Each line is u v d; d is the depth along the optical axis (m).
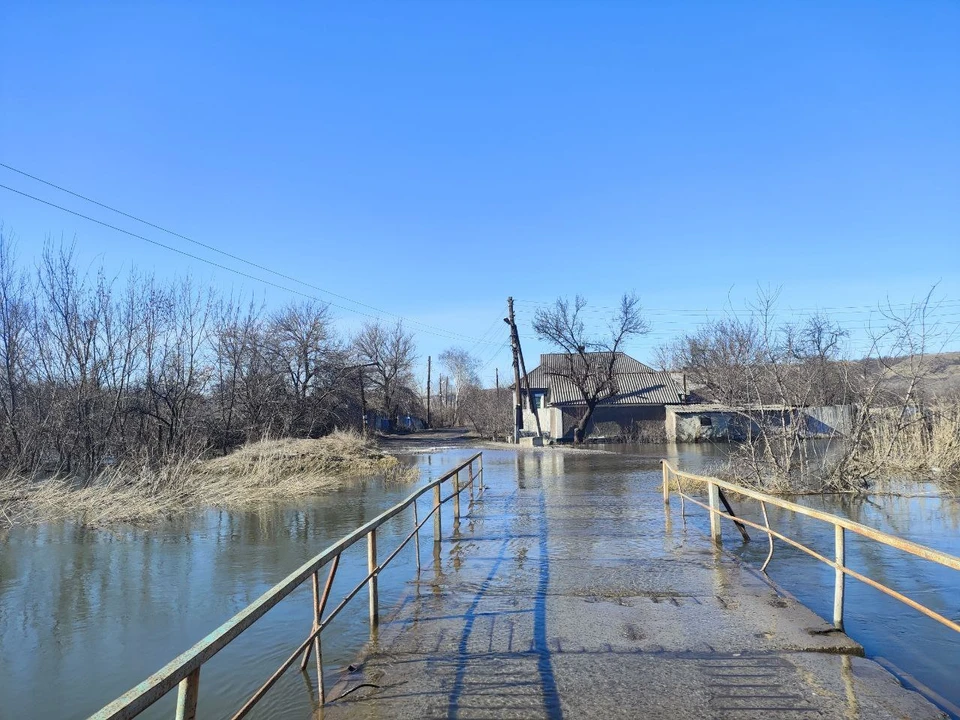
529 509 13.49
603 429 45.16
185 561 10.23
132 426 23.94
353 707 4.48
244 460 22.03
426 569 8.48
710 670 4.93
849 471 15.47
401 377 70.56
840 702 4.37
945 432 17.45
